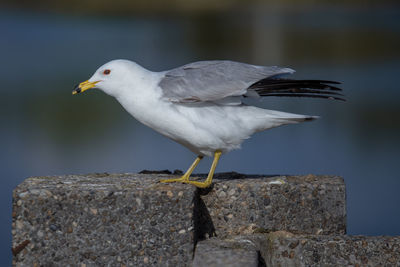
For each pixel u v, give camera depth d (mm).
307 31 41438
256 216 6645
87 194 6027
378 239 6219
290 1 59250
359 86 24406
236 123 7098
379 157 16141
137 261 6090
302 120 7195
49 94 23703
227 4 57500
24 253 6059
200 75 7098
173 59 30547
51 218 6039
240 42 36688
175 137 7273
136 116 7285
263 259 6379
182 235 6059
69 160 15742
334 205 6656
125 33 40750
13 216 6023
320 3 58531
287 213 6641
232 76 7062
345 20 47562
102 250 6078
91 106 22469
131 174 7477
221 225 6707
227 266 5434
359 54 31812
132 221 6059
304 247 6285
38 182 6617
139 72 7176
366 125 19359
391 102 21953
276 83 7176
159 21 47406
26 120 20078
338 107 21547
